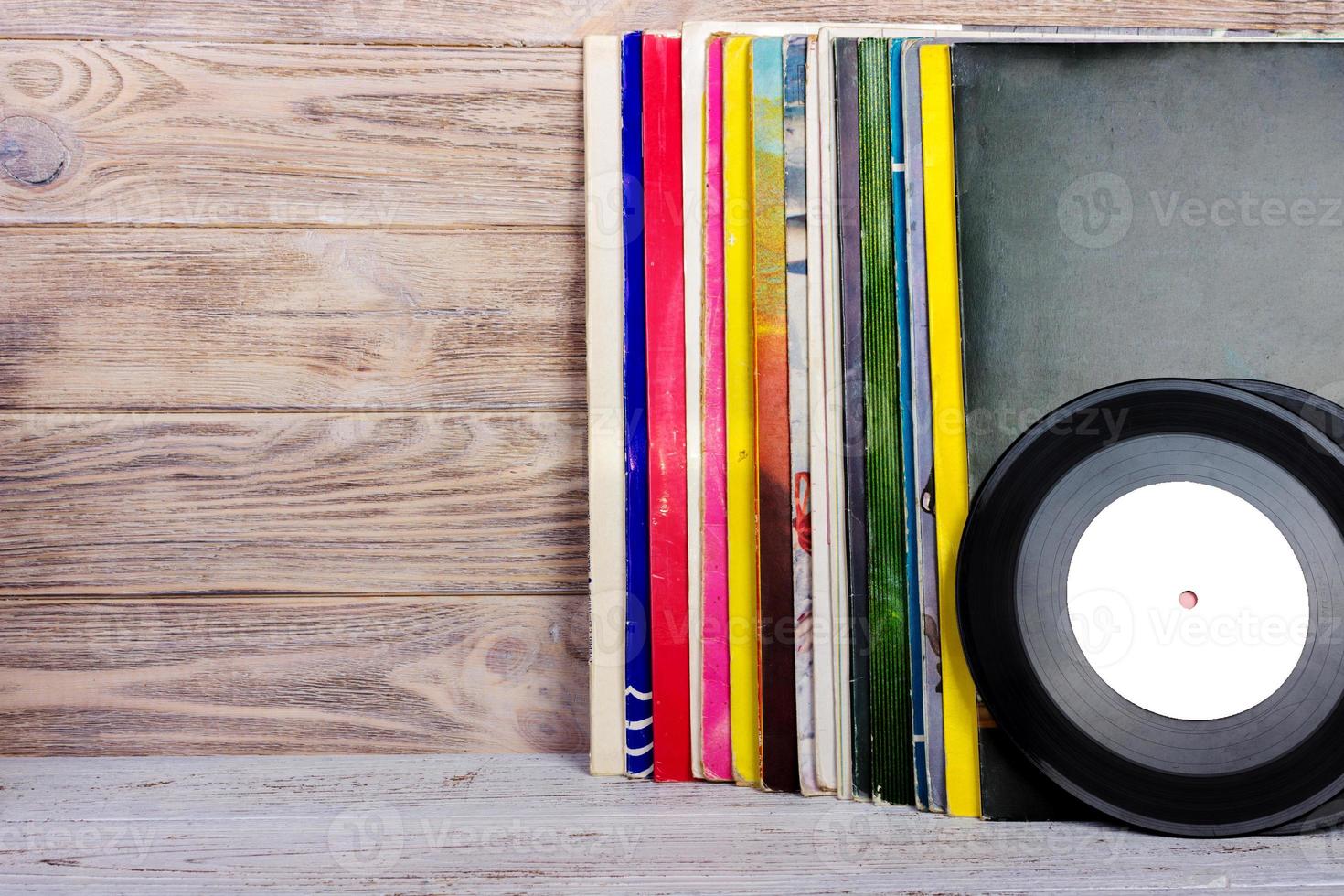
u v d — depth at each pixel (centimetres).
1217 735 66
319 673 84
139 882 59
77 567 84
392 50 84
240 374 84
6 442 84
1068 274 73
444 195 84
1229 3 83
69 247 84
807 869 61
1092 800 66
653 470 77
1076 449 69
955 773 71
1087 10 84
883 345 74
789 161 76
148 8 83
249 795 74
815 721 74
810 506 75
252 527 84
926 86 75
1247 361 73
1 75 83
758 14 84
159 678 84
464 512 85
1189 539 68
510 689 85
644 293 79
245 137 84
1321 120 74
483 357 85
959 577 70
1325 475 67
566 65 84
